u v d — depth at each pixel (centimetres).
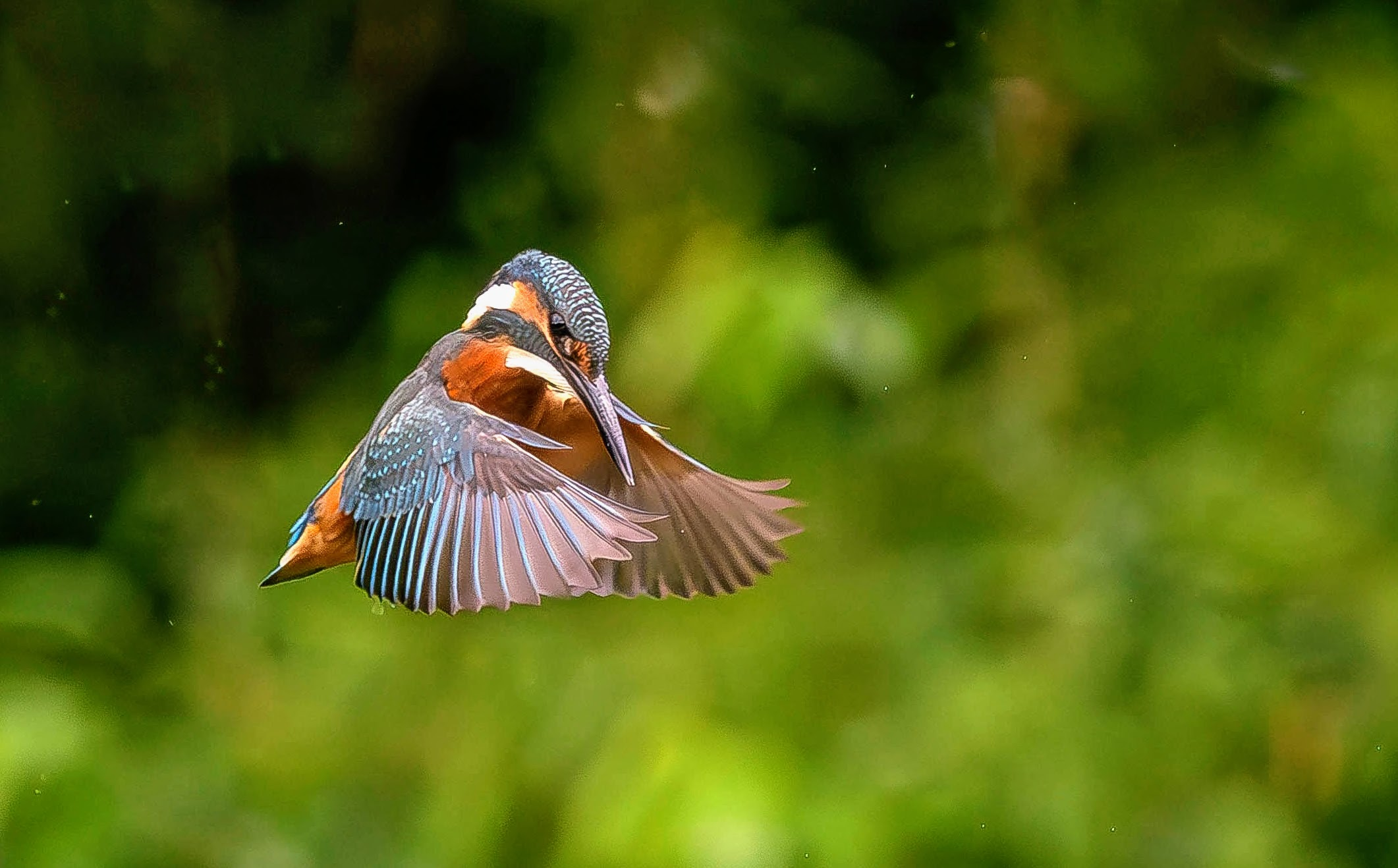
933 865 833
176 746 889
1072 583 919
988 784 848
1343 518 921
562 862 802
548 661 901
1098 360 1010
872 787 838
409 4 1097
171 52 1055
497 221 1062
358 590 962
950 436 992
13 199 1030
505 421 497
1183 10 1062
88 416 1062
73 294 1060
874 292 1004
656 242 998
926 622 916
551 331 554
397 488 482
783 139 1051
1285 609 902
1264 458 948
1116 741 870
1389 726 873
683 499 540
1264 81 1040
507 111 1124
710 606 930
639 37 1027
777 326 905
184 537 1013
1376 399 934
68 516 1049
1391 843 866
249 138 1083
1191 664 888
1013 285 1031
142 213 1071
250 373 1096
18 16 1020
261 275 1102
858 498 970
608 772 816
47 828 839
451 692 906
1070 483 969
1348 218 998
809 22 1078
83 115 1044
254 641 950
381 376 1051
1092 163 1074
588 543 439
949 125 1070
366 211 1121
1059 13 1061
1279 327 982
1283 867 848
